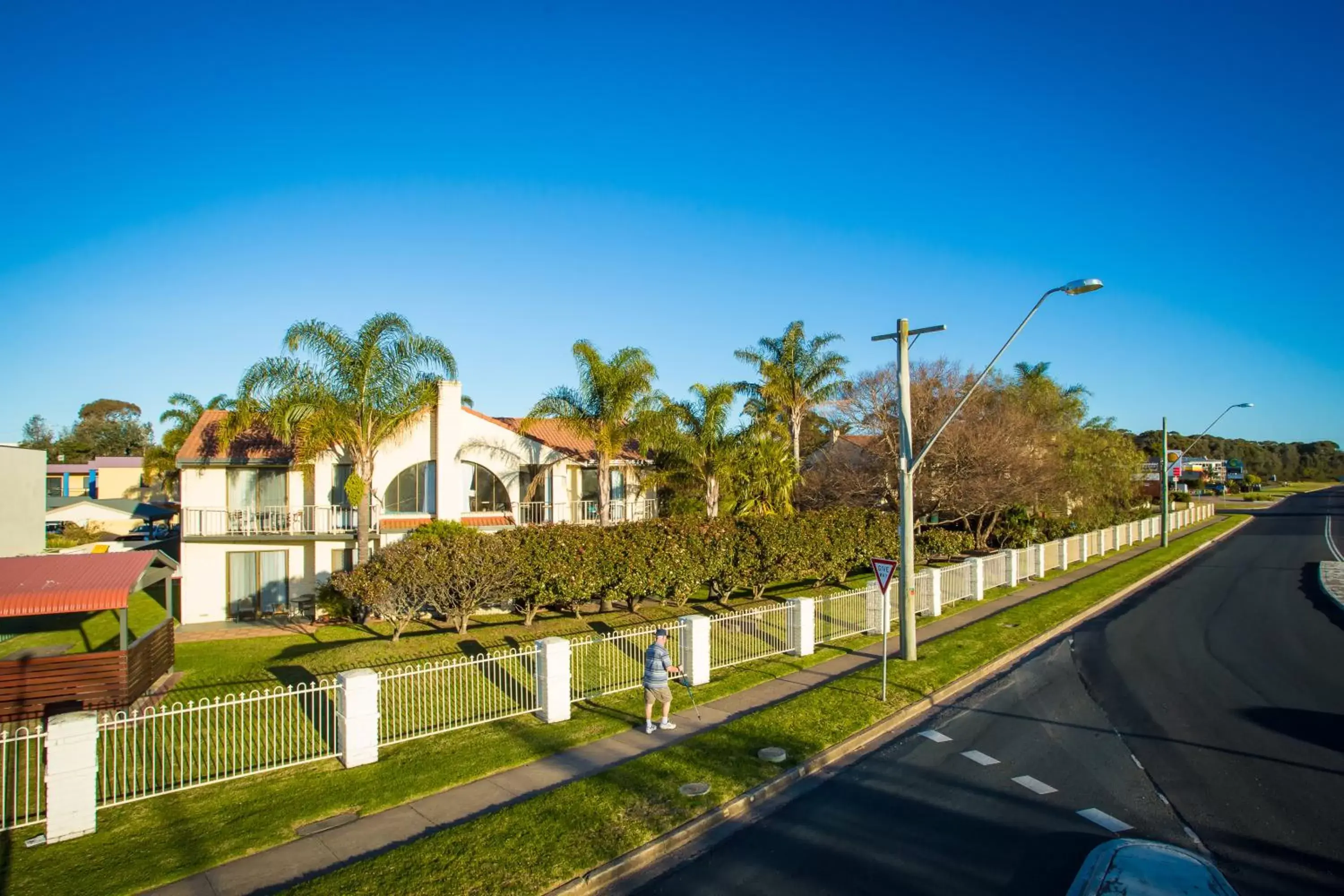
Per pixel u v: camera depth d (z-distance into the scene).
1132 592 27.27
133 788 9.66
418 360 22.22
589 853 7.82
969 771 10.39
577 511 28.30
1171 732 11.84
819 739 11.25
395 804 9.15
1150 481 62.19
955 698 14.01
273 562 24.70
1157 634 19.47
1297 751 10.92
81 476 70.38
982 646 17.55
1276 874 7.54
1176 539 46.56
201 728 12.19
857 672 15.25
